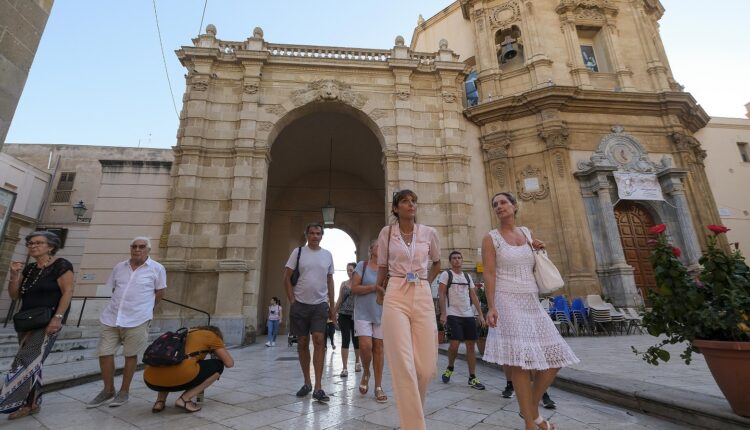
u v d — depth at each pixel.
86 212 16.97
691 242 12.14
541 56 14.26
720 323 2.95
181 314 10.47
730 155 15.36
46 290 3.78
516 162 13.54
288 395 4.41
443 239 12.37
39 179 16.86
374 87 13.70
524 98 13.51
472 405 3.91
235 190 11.68
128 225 11.33
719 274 3.09
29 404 3.62
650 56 14.99
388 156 12.91
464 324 5.03
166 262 10.71
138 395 4.43
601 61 15.31
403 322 2.45
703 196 13.50
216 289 10.86
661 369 5.04
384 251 2.85
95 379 5.33
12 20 4.20
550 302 10.62
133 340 4.09
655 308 3.37
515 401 4.07
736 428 2.75
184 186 11.51
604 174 12.62
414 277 2.57
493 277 2.92
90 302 10.50
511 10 15.57
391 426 3.21
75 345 7.19
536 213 12.76
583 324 10.48
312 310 4.45
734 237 13.97
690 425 3.08
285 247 18.81
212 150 12.15
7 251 15.14
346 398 4.27
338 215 19.80
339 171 20.22
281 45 13.76
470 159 13.74
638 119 13.88
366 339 4.49
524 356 2.59
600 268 11.84
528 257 2.92
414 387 2.24
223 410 3.76
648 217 13.16
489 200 13.36
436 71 14.06
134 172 11.82
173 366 3.67
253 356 8.36
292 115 13.24
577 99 13.46
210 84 12.86
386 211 12.49
